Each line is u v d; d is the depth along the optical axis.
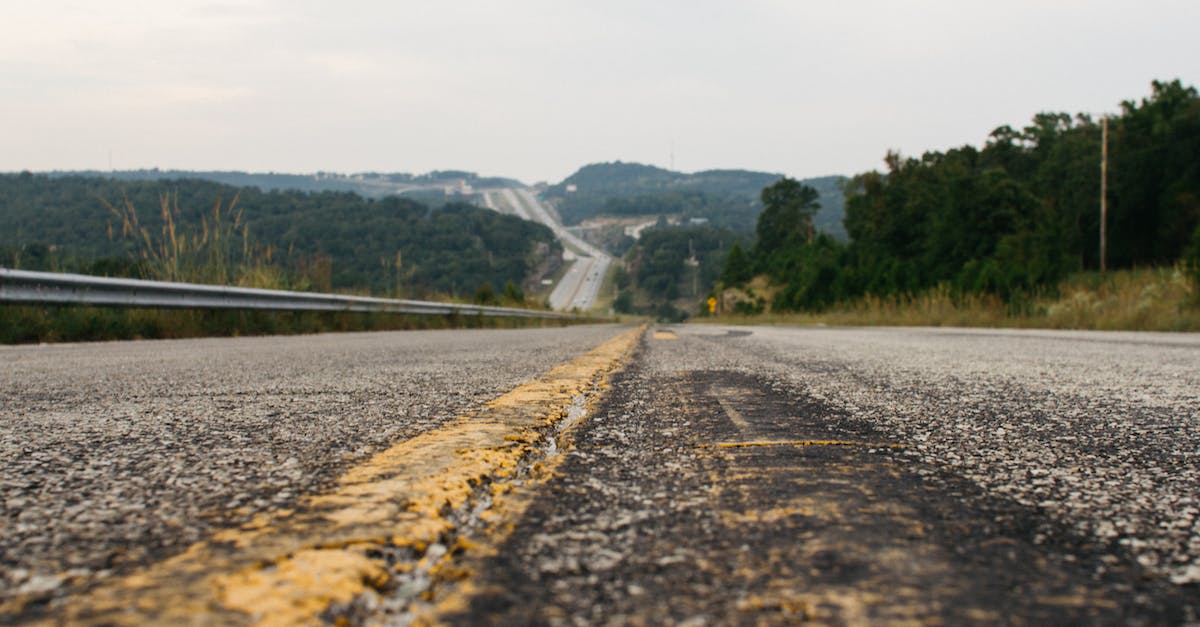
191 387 3.38
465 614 0.79
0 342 7.92
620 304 184.75
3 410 2.58
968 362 5.20
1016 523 1.21
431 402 2.77
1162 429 2.25
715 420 2.37
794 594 0.87
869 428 2.23
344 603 0.79
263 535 1.02
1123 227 51.22
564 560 0.99
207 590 0.80
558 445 1.91
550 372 4.18
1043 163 63.50
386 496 1.24
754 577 0.93
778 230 121.19
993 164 70.69
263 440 1.91
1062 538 1.13
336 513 1.14
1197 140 46.75
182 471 1.51
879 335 12.38
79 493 1.31
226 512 1.17
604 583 0.91
